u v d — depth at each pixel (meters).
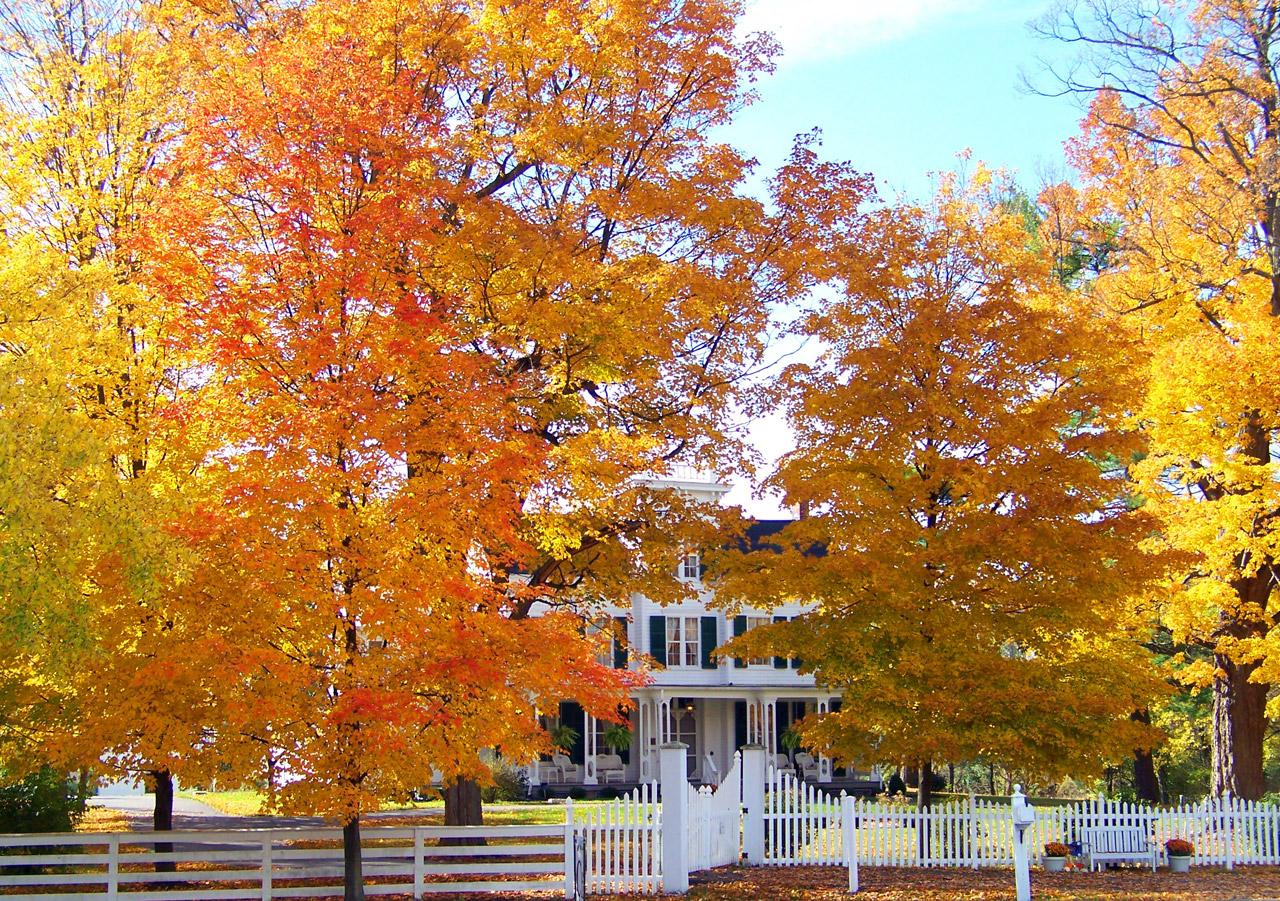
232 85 14.60
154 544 12.30
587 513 18.81
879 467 20.52
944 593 19.62
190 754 13.11
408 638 13.03
